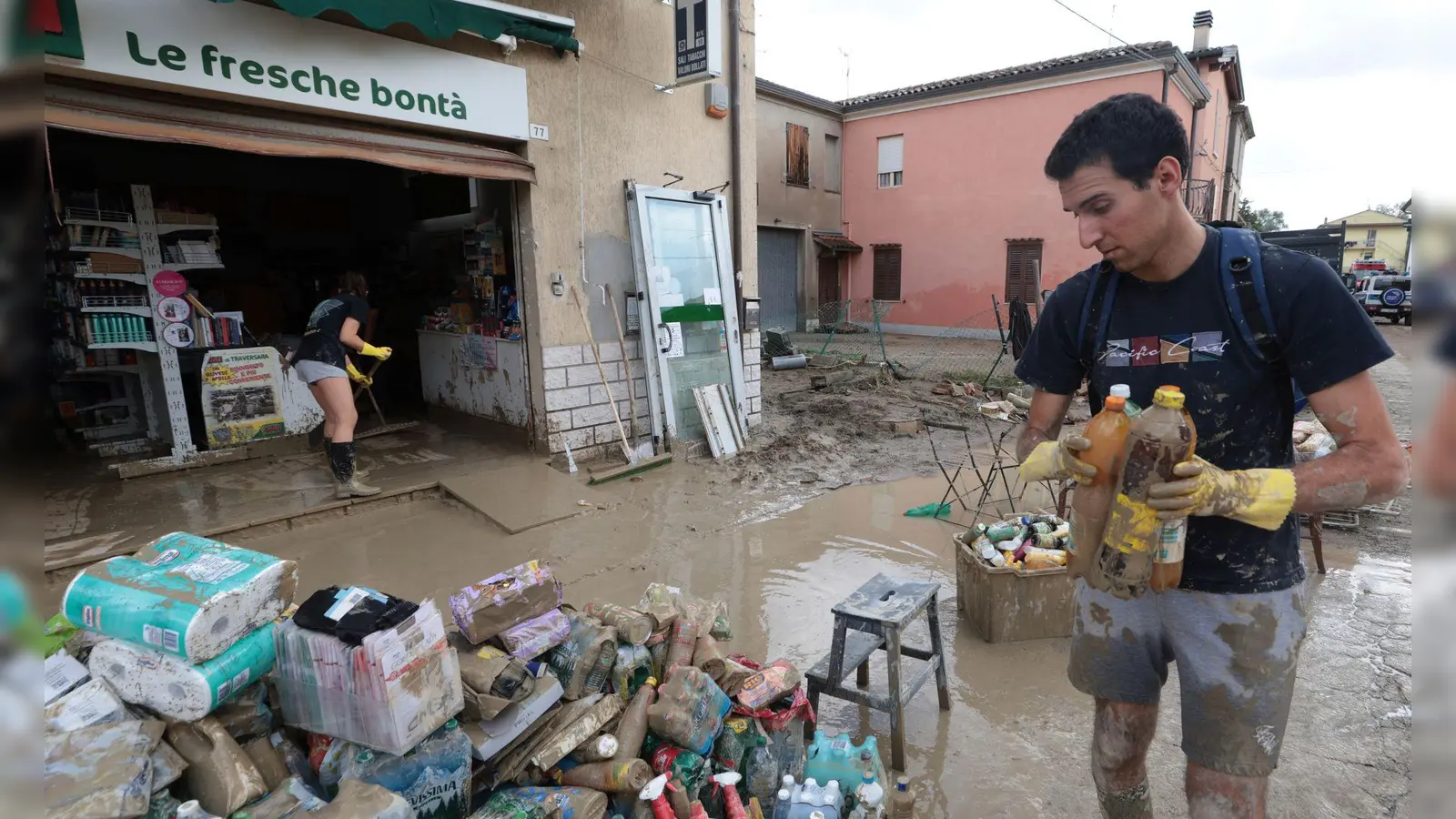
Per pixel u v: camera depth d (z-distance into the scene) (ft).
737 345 25.88
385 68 17.31
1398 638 12.78
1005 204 62.34
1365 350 5.14
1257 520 5.21
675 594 10.25
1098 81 56.13
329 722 6.95
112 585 6.85
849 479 22.47
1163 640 6.48
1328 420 5.40
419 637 6.91
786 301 68.80
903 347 57.82
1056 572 12.59
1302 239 58.13
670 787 7.54
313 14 14.69
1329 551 16.53
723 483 21.54
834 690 10.07
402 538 17.06
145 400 21.65
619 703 8.71
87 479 19.74
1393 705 10.85
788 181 66.13
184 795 6.41
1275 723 5.87
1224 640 5.86
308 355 17.85
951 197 65.31
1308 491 5.16
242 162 29.66
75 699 6.36
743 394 26.32
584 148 21.59
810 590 14.80
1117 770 6.98
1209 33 65.36
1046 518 14.25
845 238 72.54
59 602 13.38
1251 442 5.80
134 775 5.76
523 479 20.24
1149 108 5.40
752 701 8.93
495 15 18.02
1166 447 5.35
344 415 18.17
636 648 9.20
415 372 30.73
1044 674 11.84
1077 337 6.59
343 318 18.34
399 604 7.06
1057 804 9.02
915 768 9.69
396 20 15.98
